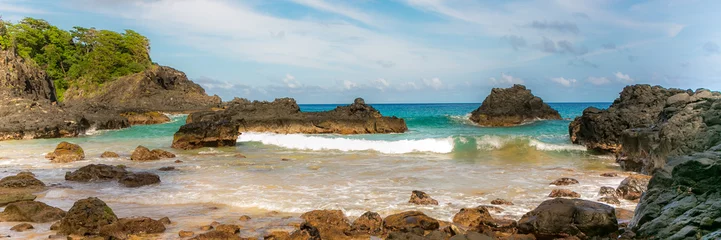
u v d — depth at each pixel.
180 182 18.33
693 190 10.08
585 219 10.57
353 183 17.97
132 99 89.56
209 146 32.41
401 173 20.33
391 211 13.52
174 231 11.54
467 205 14.31
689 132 16.72
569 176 19.47
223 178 19.17
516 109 56.81
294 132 44.94
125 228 11.23
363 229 11.74
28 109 45.22
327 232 11.16
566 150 27.88
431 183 17.97
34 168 22.28
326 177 19.34
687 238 9.02
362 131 44.66
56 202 14.98
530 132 43.50
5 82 58.75
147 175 18.14
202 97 94.81
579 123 32.03
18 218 12.60
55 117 43.34
